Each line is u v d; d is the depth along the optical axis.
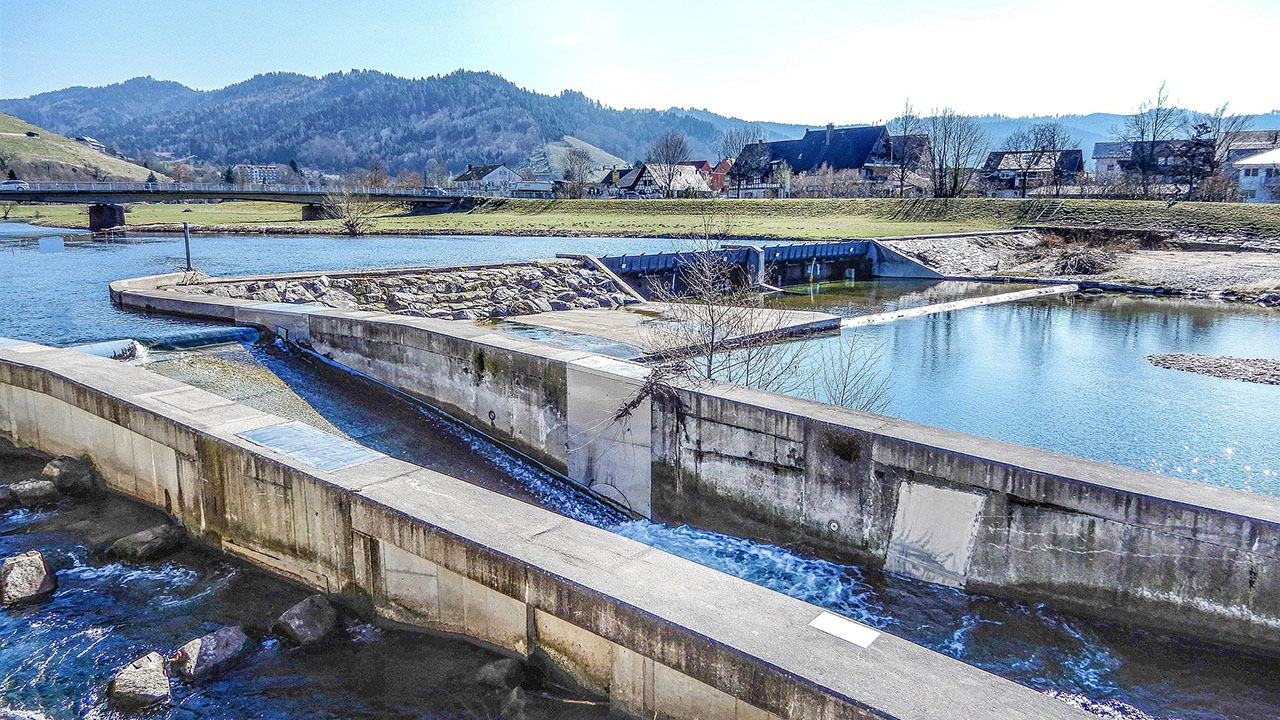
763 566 14.80
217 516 13.31
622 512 18.09
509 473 19.39
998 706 6.91
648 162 158.88
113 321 28.16
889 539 13.95
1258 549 10.78
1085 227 80.62
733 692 7.77
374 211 130.75
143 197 94.62
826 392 28.58
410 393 22.84
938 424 26.78
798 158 145.12
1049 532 12.30
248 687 10.10
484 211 123.88
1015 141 154.00
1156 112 124.81
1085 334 42.12
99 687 10.18
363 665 10.45
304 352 25.22
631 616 8.46
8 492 15.08
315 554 11.91
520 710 9.27
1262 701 10.56
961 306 51.50
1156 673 11.19
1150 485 11.83
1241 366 34.84
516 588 9.48
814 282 64.31
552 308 41.66
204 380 21.92
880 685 7.16
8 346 19.20
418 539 10.41
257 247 73.94
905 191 124.75
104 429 15.50
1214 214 78.88
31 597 12.02
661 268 53.09
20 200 94.00
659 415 17.05
